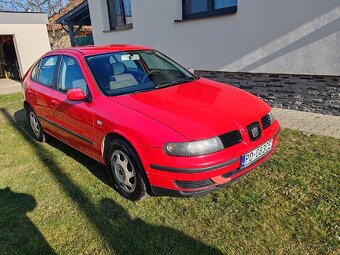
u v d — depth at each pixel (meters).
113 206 2.96
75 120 3.49
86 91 3.36
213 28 6.30
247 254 2.24
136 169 2.79
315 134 4.31
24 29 13.27
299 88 5.41
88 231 2.63
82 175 3.64
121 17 9.34
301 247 2.26
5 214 2.96
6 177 3.72
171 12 7.06
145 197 2.93
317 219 2.53
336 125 4.64
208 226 2.57
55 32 22.27
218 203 2.86
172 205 2.89
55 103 3.85
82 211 2.91
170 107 2.83
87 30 20.86
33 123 4.92
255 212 2.68
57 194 3.25
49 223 2.77
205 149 2.45
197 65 6.92
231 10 6.00
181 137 2.47
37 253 2.42
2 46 15.41
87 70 3.42
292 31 5.08
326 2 4.57
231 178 2.61
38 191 3.34
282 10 5.11
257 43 5.63
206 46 6.57
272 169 3.36
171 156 2.47
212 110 2.81
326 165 3.37
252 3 5.48
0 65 16.12
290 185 3.03
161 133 2.54
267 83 5.85
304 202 2.76
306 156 3.61
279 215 2.62
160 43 7.68
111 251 2.38
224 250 2.29
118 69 3.55
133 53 3.90
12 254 2.43
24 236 2.63
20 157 4.31
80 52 3.74
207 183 2.52
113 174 3.15
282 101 5.73
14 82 13.82
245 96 3.31
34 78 4.63
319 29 4.76
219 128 2.57
